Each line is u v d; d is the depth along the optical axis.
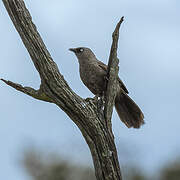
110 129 10.14
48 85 9.65
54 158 14.08
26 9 9.66
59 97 9.67
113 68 10.98
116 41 10.99
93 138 9.86
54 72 9.57
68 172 14.02
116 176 9.77
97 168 9.84
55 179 13.80
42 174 13.82
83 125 9.84
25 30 9.55
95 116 9.88
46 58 9.55
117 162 9.88
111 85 10.80
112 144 9.95
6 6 9.62
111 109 10.48
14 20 9.61
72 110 9.73
